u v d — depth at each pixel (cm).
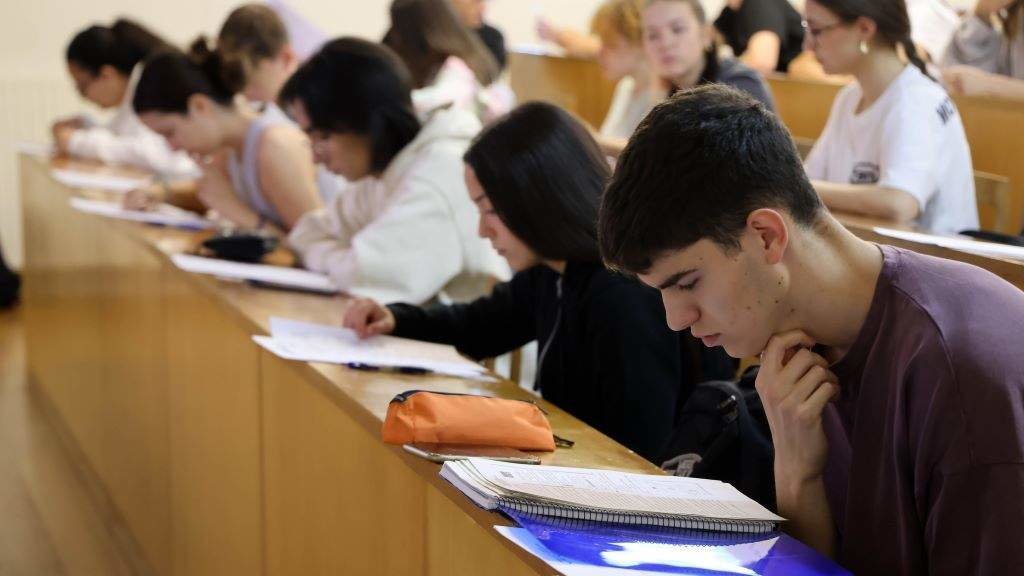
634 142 115
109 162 446
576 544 113
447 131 256
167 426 284
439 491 139
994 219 265
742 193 111
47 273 437
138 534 321
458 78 319
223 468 237
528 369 278
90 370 373
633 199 114
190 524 267
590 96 430
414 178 251
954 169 244
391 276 246
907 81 243
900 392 110
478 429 150
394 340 212
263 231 316
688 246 113
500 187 189
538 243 190
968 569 106
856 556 118
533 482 128
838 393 122
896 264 114
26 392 467
